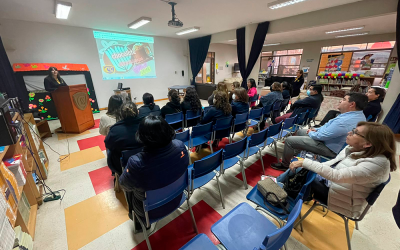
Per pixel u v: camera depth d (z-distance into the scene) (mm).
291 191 1328
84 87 3789
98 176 2191
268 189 1258
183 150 1067
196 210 1646
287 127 2453
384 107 3404
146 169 898
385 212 1604
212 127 2373
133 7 3641
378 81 7555
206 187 1961
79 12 3854
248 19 4793
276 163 2340
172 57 7703
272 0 3424
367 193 1052
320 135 1808
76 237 1398
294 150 2102
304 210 1642
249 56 5730
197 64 7832
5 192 1040
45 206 1707
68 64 5090
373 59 7668
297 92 5773
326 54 8828
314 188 1321
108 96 6195
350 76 7641
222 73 10523
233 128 2654
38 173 2014
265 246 668
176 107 2725
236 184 2014
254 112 2914
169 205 1178
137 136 926
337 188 1146
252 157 2600
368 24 5570
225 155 1664
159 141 889
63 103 3451
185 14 4215
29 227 1403
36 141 2113
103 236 1408
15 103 1653
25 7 3449
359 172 994
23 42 4414
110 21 4637
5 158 1357
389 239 1354
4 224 855
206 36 7105
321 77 8398
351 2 3602
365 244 1318
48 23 4676
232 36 6207
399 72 3117
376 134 968
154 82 7359
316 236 1384
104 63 5895
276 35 7301
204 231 1436
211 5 3645
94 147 2998
